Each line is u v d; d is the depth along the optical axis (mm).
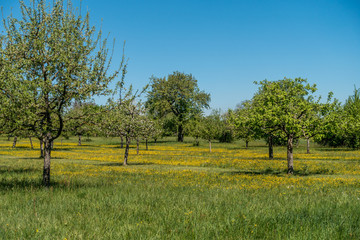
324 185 15914
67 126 14078
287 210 8047
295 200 10188
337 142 65750
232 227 6398
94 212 8000
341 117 21984
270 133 24156
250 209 8180
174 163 33062
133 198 10359
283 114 21750
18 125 12531
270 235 5992
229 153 51844
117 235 5902
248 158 40375
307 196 11297
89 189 12656
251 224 6695
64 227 6520
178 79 88000
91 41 13617
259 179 19391
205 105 88375
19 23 13117
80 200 10008
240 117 24000
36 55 12883
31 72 13422
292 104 22344
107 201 9672
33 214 7750
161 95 86375
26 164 29938
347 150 57312
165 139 100375
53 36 13188
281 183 17094
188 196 11125
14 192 11898
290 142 23250
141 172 23688
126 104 14234
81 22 13633
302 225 6543
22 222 6820
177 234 6020
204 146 76562
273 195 11859
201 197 11031
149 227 6535
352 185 16156
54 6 13492
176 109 89562
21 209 8523
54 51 13203
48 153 14227
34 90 12008
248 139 48250
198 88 87562
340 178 19938
